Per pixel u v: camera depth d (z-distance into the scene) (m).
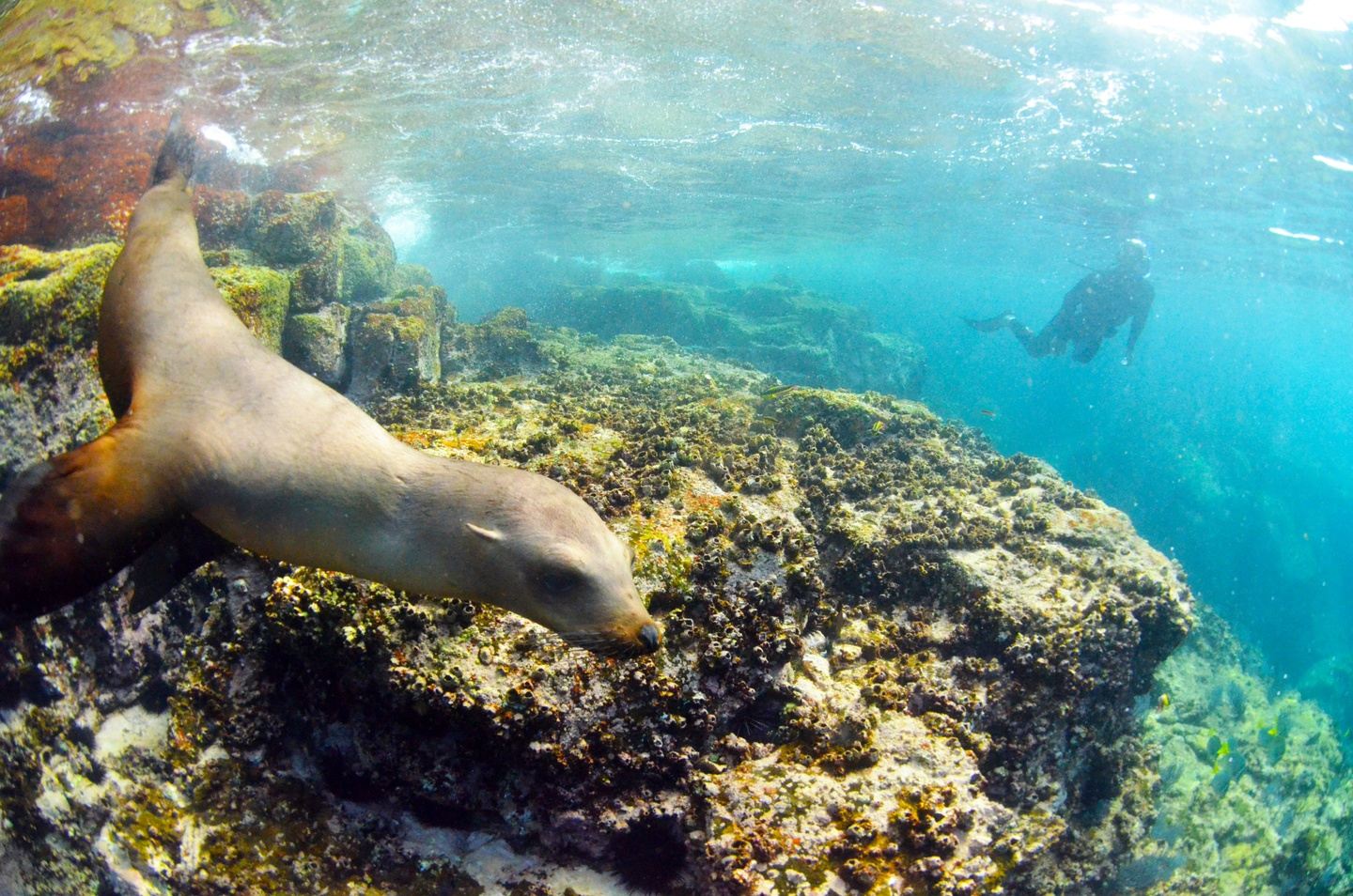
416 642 1.22
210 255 2.74
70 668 1.46
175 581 0.94
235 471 0.82
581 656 1.25
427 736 1.25
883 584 1.79
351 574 0.87
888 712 1.44
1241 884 2.69
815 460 2.22
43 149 3.01
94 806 1.33
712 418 2.40
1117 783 1.95
